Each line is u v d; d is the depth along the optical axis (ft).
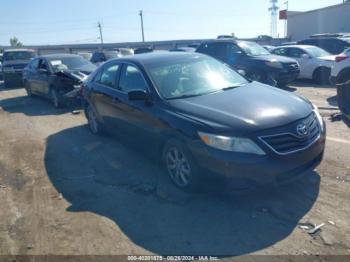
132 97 14.79
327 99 31.17
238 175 11.45
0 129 26.81
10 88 55.21
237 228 11.19
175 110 13.71
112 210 12.89
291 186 13.56
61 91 32.71
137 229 11.56
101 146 20.43
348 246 9.93
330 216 11.45
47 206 13.58
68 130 24.98
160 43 164.35
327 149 17.24
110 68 19.86
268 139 11.53
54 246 10.98
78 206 13.42
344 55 30.63
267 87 16.12
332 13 107.86
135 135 16.60
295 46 45.83
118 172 16.30
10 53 58.39
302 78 44.57
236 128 11.58
